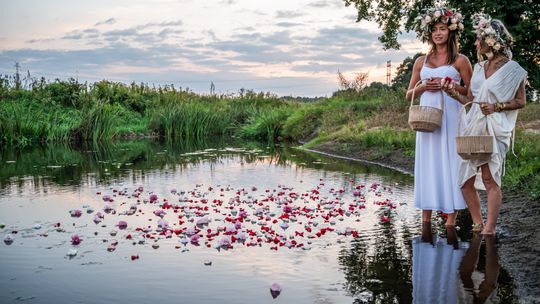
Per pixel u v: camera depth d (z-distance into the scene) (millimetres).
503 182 6852
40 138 17297
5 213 6184
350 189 7742
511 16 14438
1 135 16109
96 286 3715
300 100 28422
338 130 16094
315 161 11820
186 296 3504
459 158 5273
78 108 21031
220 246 4711
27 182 8625
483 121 4906
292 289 3605
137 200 7000
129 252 4559
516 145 8484
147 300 3441
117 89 23859
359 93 22312
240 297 3469
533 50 14875
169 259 4344
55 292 3605
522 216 5367
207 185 8297
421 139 5438
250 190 7801
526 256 4148
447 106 5344
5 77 21797
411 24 17578
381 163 11156
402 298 3389
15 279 3873
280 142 18703
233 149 15305
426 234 5051
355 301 3355
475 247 4531
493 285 3584
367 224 5523
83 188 8000
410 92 5531
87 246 4758
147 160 12180
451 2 14789
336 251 4508
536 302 3258
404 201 6773
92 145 16516
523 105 4895
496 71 4828
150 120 21359
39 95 20766
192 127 21250
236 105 25797
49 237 5082
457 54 5344
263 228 5270
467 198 5164
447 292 3475
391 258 4281
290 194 7223
